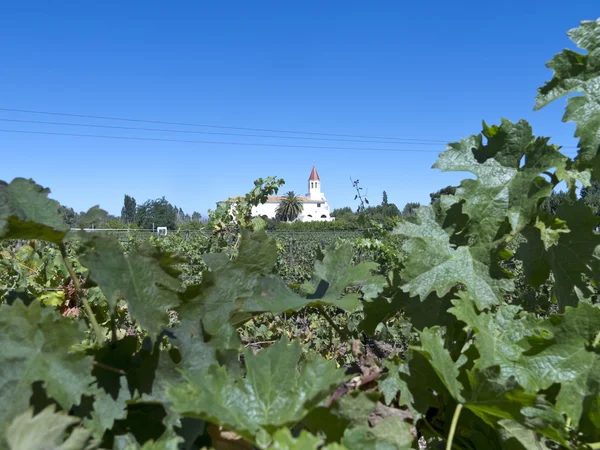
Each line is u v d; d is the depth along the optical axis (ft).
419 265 3.61
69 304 6.07
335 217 257.55
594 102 3.53
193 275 17.98
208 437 2.78
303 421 2.63
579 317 2.94
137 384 2.59
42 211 2.90
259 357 2.65
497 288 3.50
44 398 2.35
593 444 2.59
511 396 2.55
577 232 3.71
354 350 3.35
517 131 3.72
